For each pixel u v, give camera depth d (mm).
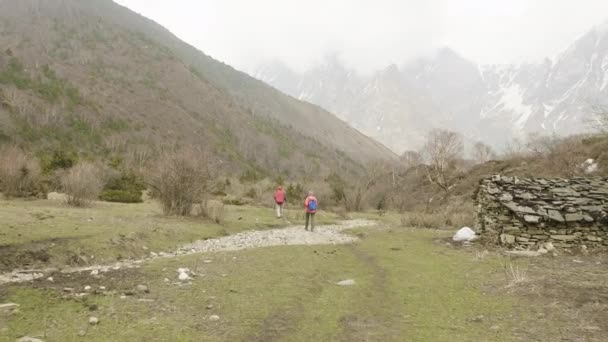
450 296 8953
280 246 15914
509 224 15320
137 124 120500
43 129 89875
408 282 10344
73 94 119188
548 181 16906
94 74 154625
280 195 26406
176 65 194375
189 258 12445
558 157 45156
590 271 10867
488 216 16672
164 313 7320
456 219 27484
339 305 8328
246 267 11492
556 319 7109
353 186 48781
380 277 11016
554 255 13477
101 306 7465
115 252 12766
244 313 7562
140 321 6832
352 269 12227
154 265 11227
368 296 9070
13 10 191750
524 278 9758
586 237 14375
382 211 42125
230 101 194750
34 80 118125
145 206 25344
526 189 16188
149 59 190375
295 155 150125
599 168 37656
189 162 21859
